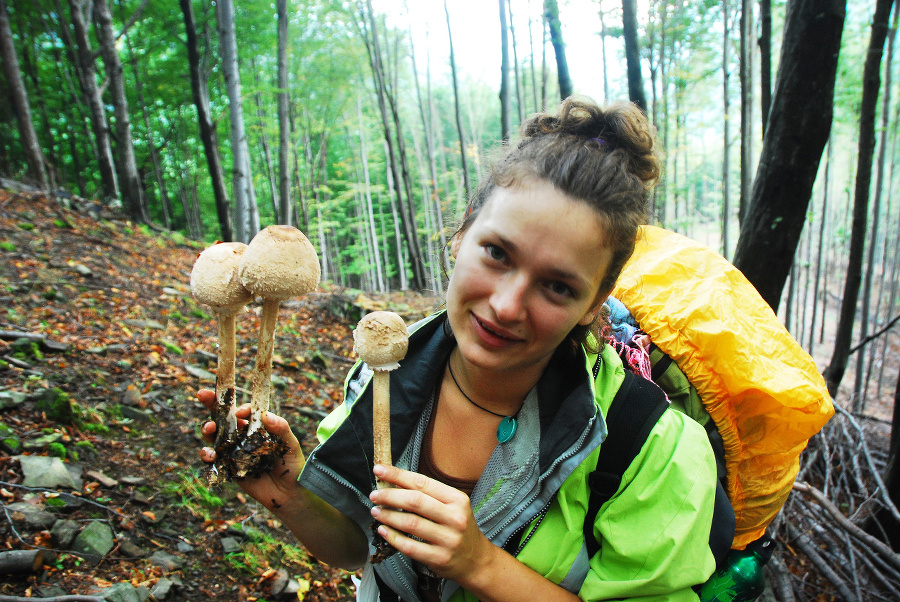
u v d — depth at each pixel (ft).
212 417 3.57
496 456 3.68
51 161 50.75
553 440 3.52
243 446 3.51
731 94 42.57
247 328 21.84
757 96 46.78
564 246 2.96
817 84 9.32
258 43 43.75
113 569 8.66
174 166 70.79
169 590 8.66
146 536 9.67
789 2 9.48
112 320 17.75
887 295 59.82
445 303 4.29
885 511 11.66
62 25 44.57
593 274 3.14
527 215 2.99
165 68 49.49
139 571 8.81
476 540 3.09
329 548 4.28
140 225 33.94
